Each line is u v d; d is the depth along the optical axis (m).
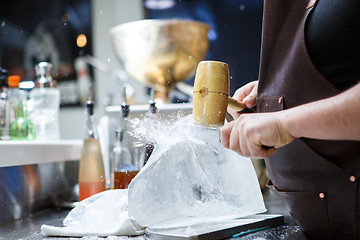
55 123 1.67
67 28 3.68
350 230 0.87
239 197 0.95
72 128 3.67
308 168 0.86
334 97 0.72
